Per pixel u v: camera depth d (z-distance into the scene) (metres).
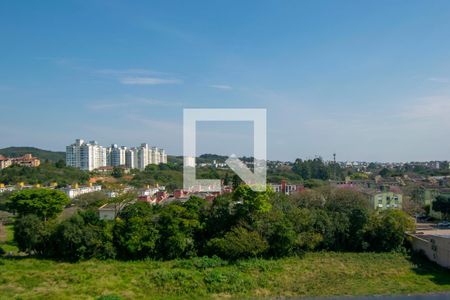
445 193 86.25
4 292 36.75
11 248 57.66
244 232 49.16
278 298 38.75
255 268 45.25
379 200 84.50
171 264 46.94
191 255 49.91
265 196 52.47
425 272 45.78
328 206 64.75
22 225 50.78
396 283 42.59
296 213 53.81
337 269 45.91
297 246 50.78
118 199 71.69
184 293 39.03
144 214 52.34
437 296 39.44
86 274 42.47
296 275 43.97
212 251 49.34
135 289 39.22
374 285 42.03
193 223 51.03
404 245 54.06
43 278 40.97
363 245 52.94
